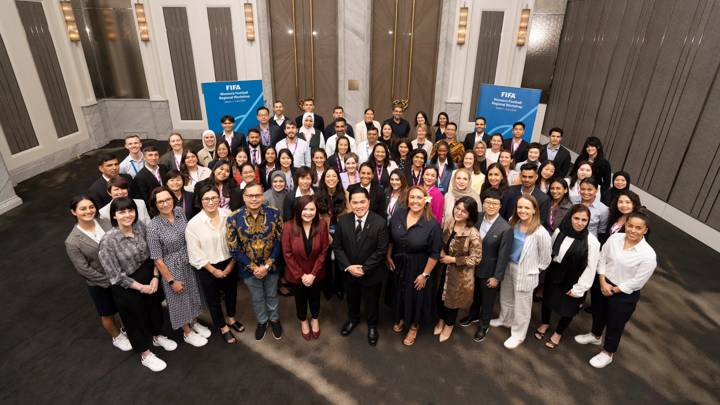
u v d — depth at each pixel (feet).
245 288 15.51
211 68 31.48
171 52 31.07
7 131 24.12
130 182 14.83
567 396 10.89
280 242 12.03
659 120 21.27
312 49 30.89
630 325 13.57
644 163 22.45
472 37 30.09
